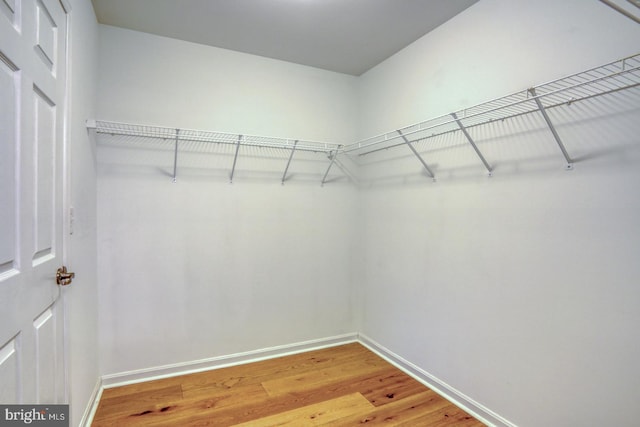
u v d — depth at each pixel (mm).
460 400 2031
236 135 2447
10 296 917
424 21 2154
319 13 2074
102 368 2203
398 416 1928
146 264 2314
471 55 1975
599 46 1396
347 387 2246
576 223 1472
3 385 874
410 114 2451
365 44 2465
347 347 2932
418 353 2369
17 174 965
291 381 2320
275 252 2736
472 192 1962
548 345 1578
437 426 1840
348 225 3018
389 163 2668
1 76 877
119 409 1962
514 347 1728
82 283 1729
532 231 1646
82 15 1715
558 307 1539
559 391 1535
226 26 2227
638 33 1288
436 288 2219
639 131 1279
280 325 2764
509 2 1760
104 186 2199
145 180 2311
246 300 2635
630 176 1303
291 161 2789
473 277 1954
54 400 1268
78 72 1632
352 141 3016
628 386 1311
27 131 1030
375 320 2828
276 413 1943
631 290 1300
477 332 1929
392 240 2629
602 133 1387
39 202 1130
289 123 2768
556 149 1546
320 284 2920
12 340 935
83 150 1754
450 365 2107
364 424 1852
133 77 2271
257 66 2648
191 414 1924
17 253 966
